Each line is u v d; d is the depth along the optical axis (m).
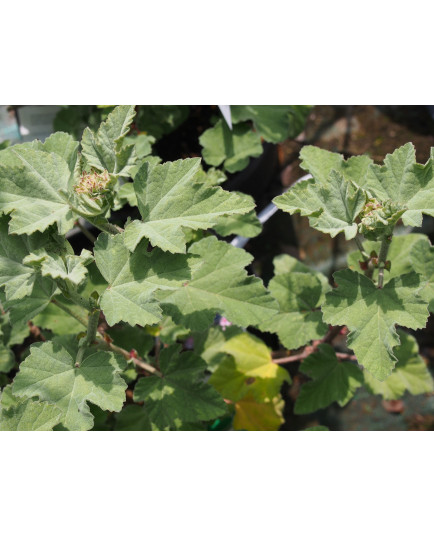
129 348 0.57
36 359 0.44
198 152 0.70
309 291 0.56
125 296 0.43
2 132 0.69
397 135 0.83
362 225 0.46
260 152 0.63
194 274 0.49
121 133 0.46
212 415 0.51
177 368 0.52
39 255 0.43
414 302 0.46
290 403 0.73
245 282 0.49
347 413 0.73
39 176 0.45
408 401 0.73
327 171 0.50
